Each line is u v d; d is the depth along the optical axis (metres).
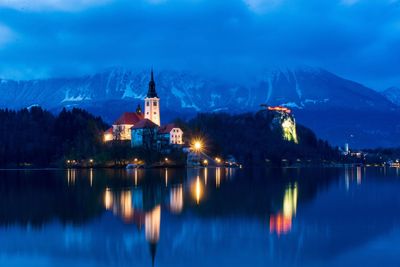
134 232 108.06
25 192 190.00
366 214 132.25
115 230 110.50
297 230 109.94
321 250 92.62
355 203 156.12
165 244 97.50
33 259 88.44
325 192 193.38
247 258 87.88
